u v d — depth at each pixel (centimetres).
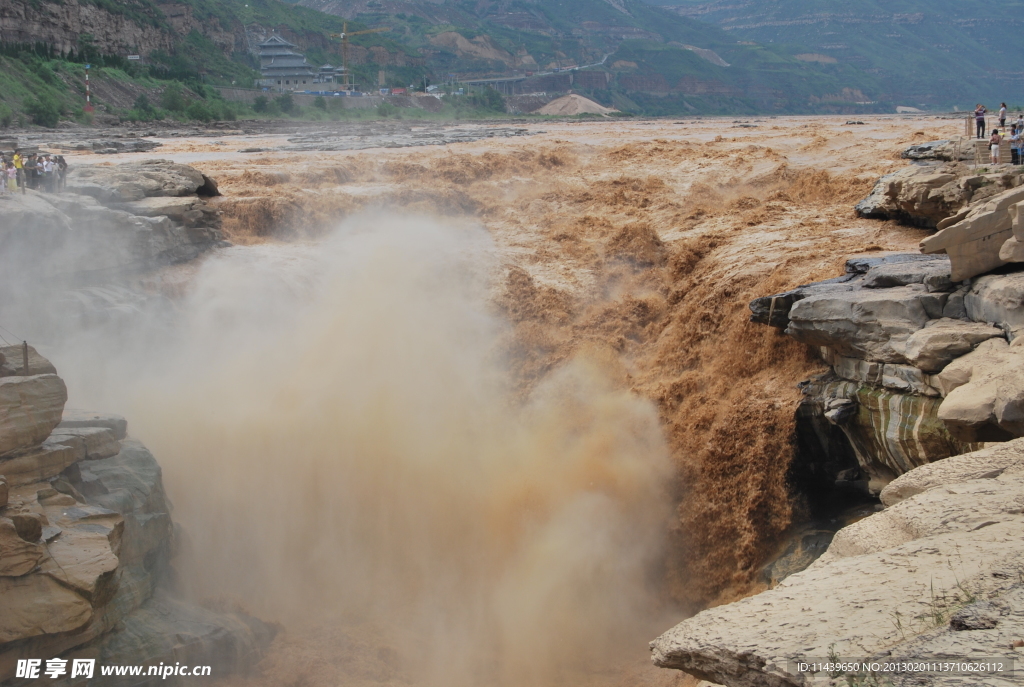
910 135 5666
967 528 923
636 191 4453
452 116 18812
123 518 1434
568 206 4259
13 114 8512
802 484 2178
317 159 4916
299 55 18725
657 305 3048
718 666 738
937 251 2077
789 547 2080
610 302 3141
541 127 12156
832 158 4884
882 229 3119
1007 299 1700
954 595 727
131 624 1470
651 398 2572
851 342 2027
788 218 3522
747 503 2181
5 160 2395
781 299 2234
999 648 605
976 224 1827
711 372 2541
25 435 1370
